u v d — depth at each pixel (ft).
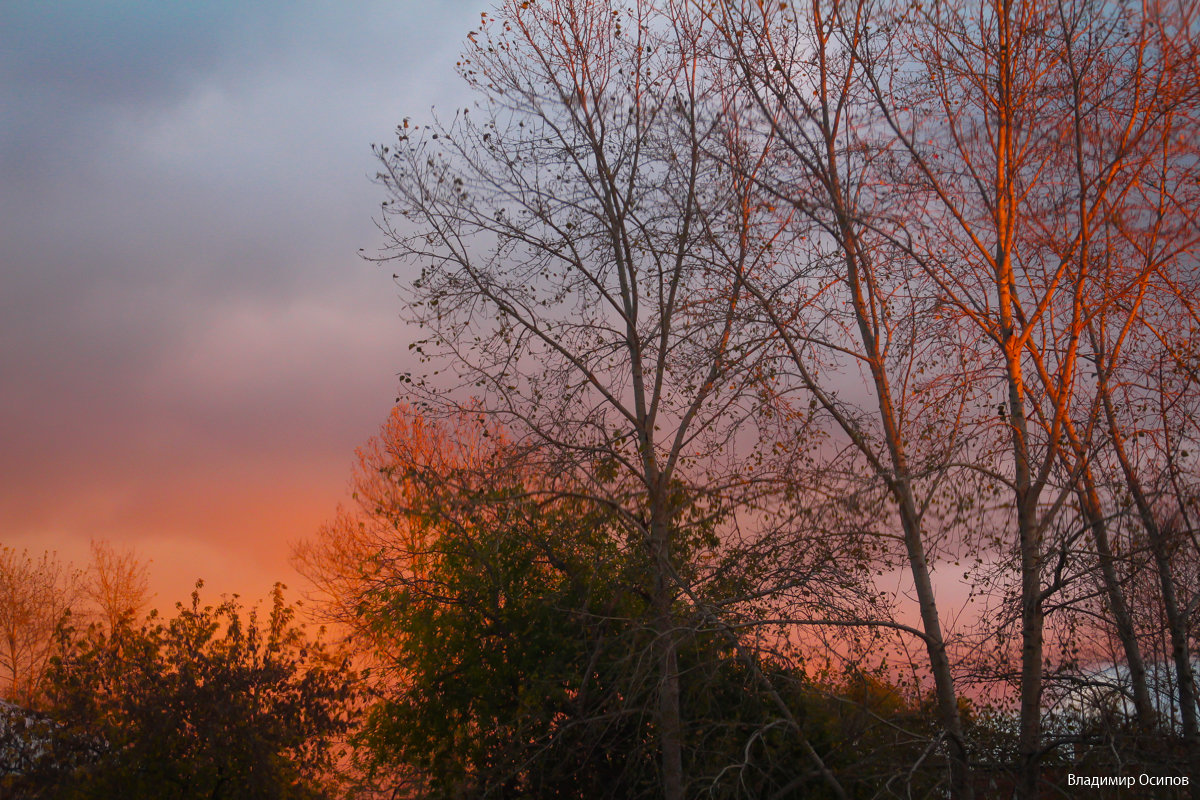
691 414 53.21
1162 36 43.24
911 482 46.93
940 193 48.29
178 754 47.98
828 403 47.85
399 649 68.39
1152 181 45.75
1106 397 46.47
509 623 59.82
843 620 46.50
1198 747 41.70
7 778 46.26
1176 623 44.01
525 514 54.44
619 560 54.90
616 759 56.44
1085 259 42.83
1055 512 42.01
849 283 51.49
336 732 51.37
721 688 51.85
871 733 44.98
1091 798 42.65
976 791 48.06
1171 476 43.21
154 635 50.62
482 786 53.88
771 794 44.68
